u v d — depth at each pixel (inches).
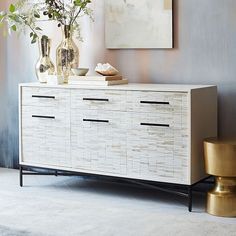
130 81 173.3
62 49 170.6
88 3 178.1
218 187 142.2
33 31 177.0
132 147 152.3
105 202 154.1
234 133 157.4
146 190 167.5
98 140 157.8
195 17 160.4
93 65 179.6
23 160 172.4
